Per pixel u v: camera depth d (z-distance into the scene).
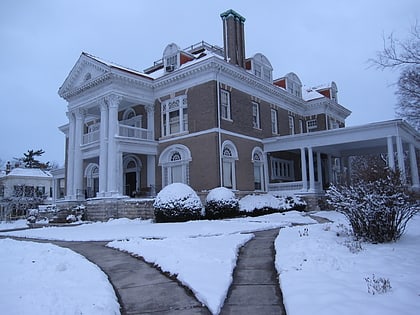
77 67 27.19
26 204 43.06
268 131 28.66
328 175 31.52
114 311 5.20
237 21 27.53
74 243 13.10
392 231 9.55
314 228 12.60
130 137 24.58
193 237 12.12
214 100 23.19
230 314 5.09
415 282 5.70
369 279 5.95
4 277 7.14
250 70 28.06
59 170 39.62
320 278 6.12
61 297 5.62
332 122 35.66
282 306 5.32
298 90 34.25
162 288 6.55
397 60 12.70
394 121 21.86
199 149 23.45
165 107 26.08
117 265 8.62
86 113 28.27
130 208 22.05
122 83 24.83
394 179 9.89
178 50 26.39
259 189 26.91
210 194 20.72
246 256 8.97
